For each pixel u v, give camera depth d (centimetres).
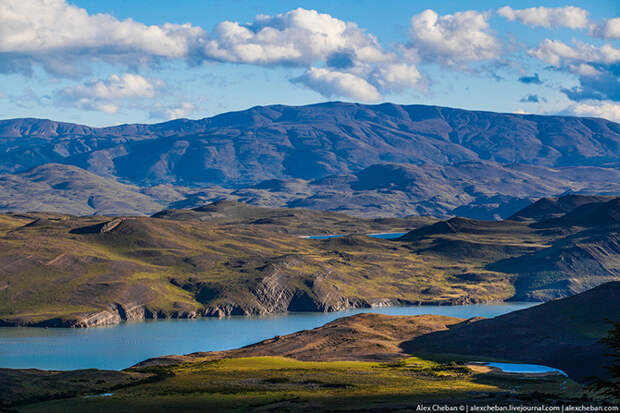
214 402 13800
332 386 15838
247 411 12769
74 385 17638
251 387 15775
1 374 18250
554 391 15062
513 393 14388
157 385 16688
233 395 14662
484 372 18550
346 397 13888
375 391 14888
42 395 16412
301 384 16200
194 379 17388
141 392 15688
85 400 14988
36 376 18438
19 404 15488
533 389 15500
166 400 14300
